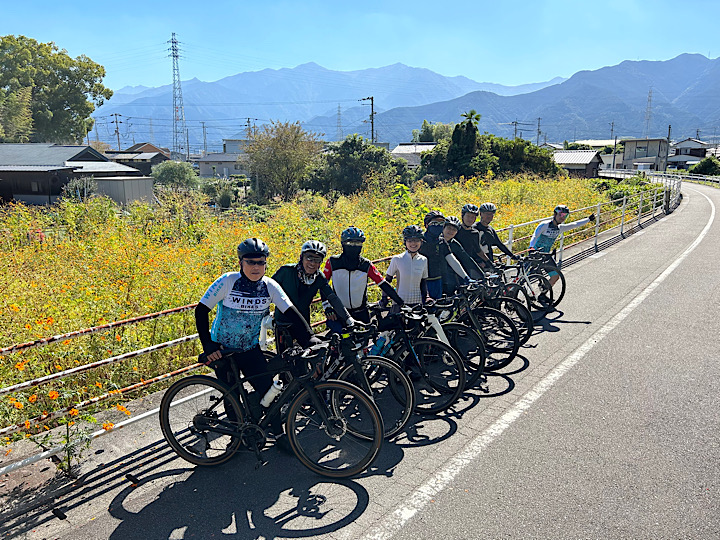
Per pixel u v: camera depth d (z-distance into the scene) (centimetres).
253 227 1172
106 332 514
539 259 757
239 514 323
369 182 2592
